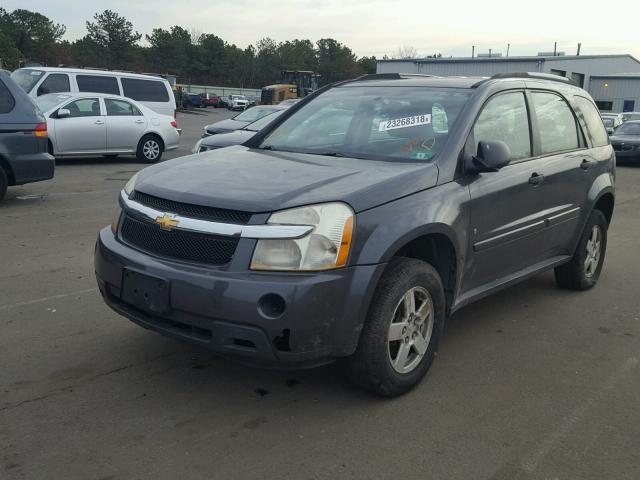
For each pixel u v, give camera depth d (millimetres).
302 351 3186
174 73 100188
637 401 3842
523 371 4211
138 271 3412
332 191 3385
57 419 3369
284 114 5043
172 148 16047
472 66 50844
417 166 3875
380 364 3508
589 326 5129
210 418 3439
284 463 3047
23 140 8602
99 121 14539
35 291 5395
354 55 123188
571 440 3363
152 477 2902
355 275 3281
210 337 3250
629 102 54406
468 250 4070
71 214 8641
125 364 4055
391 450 3195
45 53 90375
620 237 8836
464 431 3404
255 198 3291
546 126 5129
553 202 5027
